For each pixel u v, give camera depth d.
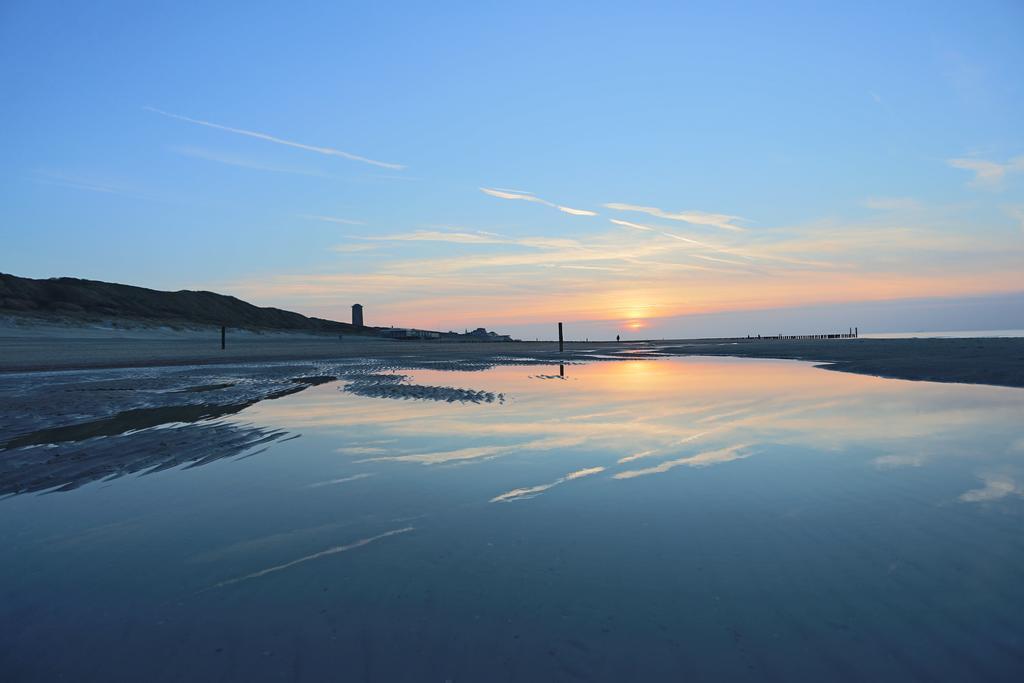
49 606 4.01
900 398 13.74
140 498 6.48
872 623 3.60
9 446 9.13
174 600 4.07
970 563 4.43
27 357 33.25
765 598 3.96
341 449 8.93
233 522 5.69
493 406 13.63
